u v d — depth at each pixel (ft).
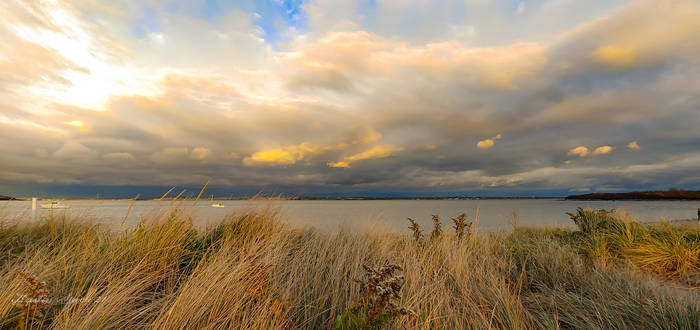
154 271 10.52
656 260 16.46
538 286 12.41
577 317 9.38
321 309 8.95
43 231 15.20
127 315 7.72
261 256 11.55
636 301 9.92
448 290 10.67
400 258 13.24
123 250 11.17
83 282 9.39
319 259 12.12
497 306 9.39
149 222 12.99
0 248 12.67
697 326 8.10
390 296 5.98
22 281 7.63
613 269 13.64
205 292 7.88
